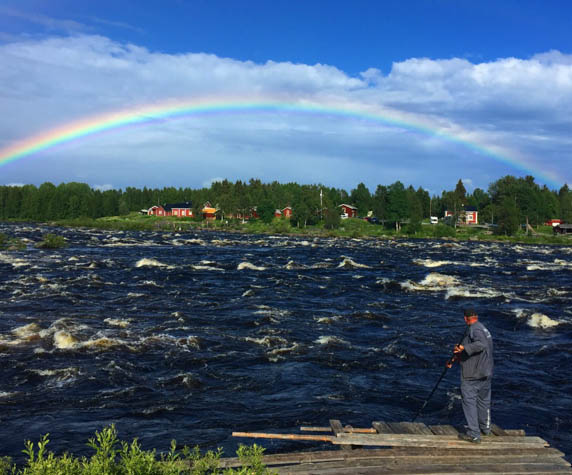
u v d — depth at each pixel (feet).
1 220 568.41
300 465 26.37
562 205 552.82
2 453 34.81
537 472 25.54
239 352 59.72
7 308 80.79
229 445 36.27
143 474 18.54
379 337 68.33
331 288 110.73
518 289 112.78
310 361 57.00
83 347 59.47
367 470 25.68
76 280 110.01
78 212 582.35
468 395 29.27
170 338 64.64
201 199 571.69
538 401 46.26
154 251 204.44
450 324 76.48
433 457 27.14
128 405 43.68
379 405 44.62
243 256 190.60
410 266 162.50
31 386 47.60
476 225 533.55
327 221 466.29
